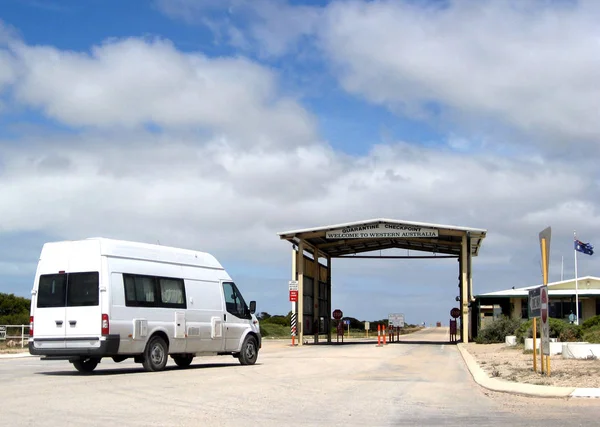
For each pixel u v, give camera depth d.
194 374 17.52
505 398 12.82
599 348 20.95
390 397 12.82
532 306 17.02
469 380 16.72
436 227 40.00
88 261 17.28
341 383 15.42
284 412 10.67
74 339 17.11
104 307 16.97
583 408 11.27
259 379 16.17
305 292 43.72
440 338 62.22
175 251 19.47
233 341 21.00
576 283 48.41
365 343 45.44
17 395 12.62
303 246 42.72
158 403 11.55
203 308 19.97
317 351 31.84
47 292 17.62
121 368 20.50
